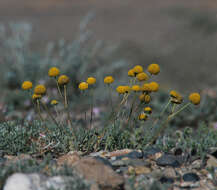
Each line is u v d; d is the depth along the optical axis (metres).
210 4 25.44
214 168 3.94
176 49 16.03
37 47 14.41
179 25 20.34
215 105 8.00
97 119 7.25
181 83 11.63
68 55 9.76
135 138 4.29
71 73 9.32
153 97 8.86
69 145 4.32
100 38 17.88
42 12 25.14
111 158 4.03
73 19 22.80
